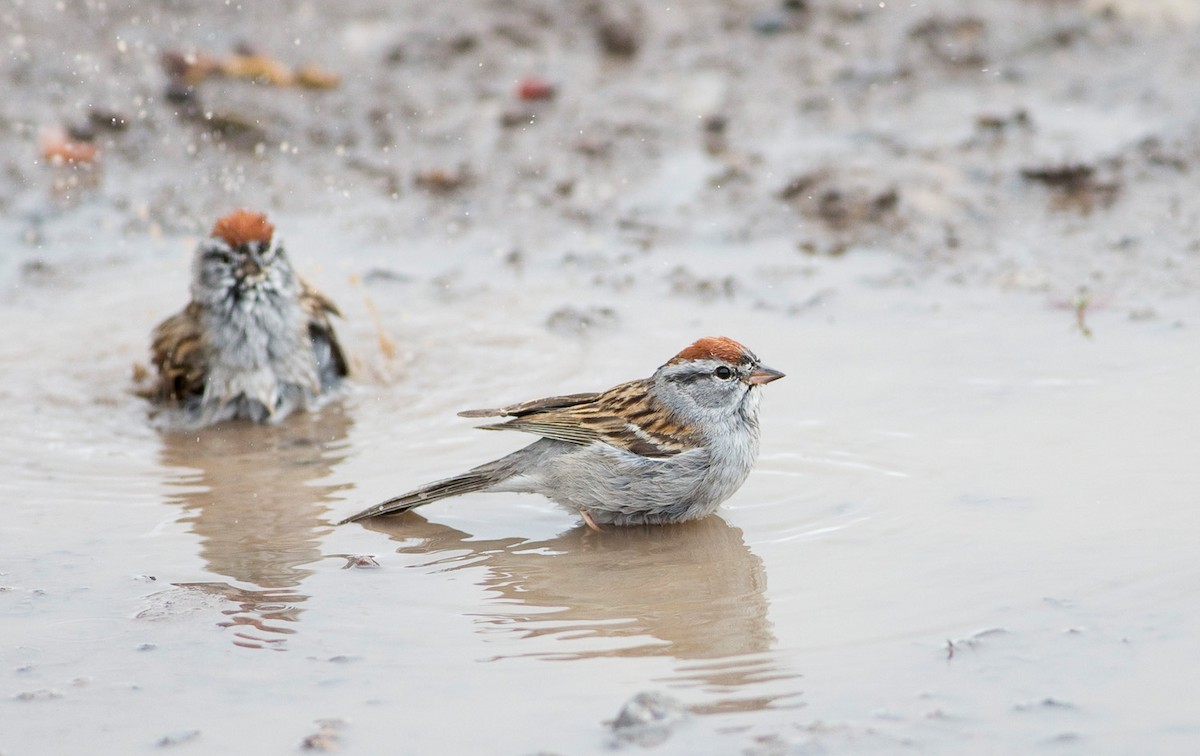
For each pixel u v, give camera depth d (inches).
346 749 267.6
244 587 346.9
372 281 600.7
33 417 478.6
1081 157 671.8
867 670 290.5
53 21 853.2
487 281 595.5
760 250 611.2
